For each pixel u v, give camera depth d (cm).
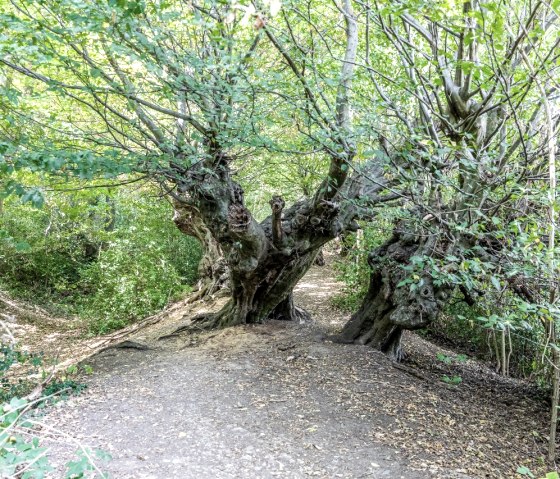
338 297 1375
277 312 1043
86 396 606
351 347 783
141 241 1502
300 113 586
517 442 530
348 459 450
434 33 556
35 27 499
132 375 700
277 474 420
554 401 492
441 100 765
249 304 957
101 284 1400
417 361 870
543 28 506
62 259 1823
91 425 509
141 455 444
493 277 442
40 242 1669
